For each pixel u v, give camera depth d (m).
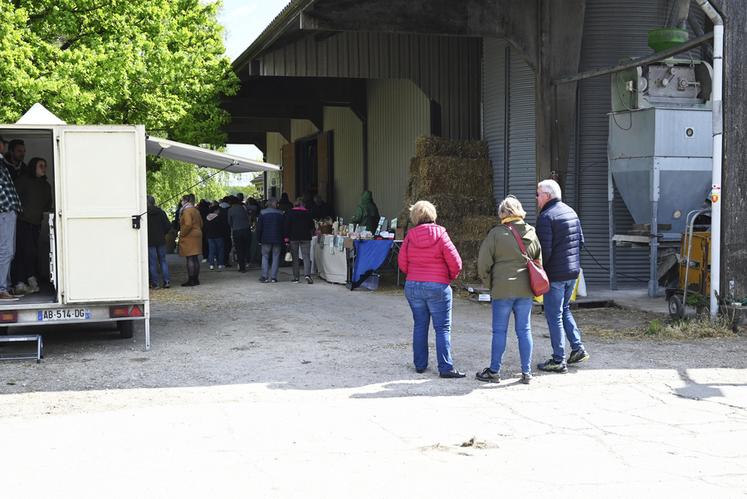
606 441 5.74
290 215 16.89
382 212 21.08
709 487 4.78
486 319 11.73
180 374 8.05
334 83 22.22
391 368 8.27
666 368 8.17
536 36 13.67
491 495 4.65
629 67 12.25
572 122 13.96
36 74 14.62
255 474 5.01
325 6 12.48
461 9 13.12
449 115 17.77
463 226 15.64
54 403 6.91
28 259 10.45
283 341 9.92
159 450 5.51
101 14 16.17
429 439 5.79
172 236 27.73
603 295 13.54
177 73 17.78
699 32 14.90
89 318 9.14
